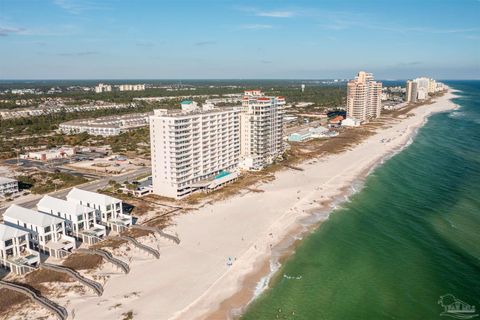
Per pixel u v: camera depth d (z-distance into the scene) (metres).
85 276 107.44
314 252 124.56
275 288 104.38
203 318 91.38
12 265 110.19
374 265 116.38
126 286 103.38
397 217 152.25
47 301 95.88
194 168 184.38
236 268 113.75
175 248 125.50
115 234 134.12
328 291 103.31
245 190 185.62
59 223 125.38
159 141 172.50
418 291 102.88
